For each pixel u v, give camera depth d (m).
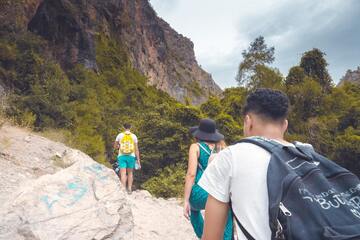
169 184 12.84
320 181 1.21
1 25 26.08
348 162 37.03
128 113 39.44
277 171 1.22
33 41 27.11
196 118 23.77
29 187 3.83
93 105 30.34
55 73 25.27
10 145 6.54
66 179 3.99
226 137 25.33
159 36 112.00
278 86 48.56
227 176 1.30
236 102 40.41
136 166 7.76
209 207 1.33
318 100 48.16
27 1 31.12
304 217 1.10
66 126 21.12
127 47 76.69
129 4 84.88
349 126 44.03
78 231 3.40
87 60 43.59
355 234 1.06
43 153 6.86
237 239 1.26
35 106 20.02
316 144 43.44
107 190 4.07
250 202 1.21
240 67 49.56
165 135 22.11
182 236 4.79
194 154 3.24
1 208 3.47
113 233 3.54
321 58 55.44
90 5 62.59
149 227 4.82
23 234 3.22
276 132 1.44
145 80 71.56
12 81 22.62
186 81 134.75
